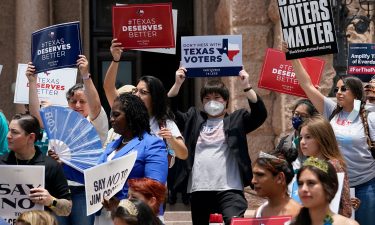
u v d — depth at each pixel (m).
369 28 14.27
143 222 6.58
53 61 10.28
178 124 10.40
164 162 8.20
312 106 10.37
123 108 8.31
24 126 8.91
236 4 14.31
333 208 7.69
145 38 10.51
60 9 15.91
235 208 9.95
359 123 9.95
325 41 10.30
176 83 10.66
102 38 16.36
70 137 9.33
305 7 10.35
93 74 16.31
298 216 7.08
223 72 10.72
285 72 11.16
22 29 14.85
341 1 14.13
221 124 10.24
